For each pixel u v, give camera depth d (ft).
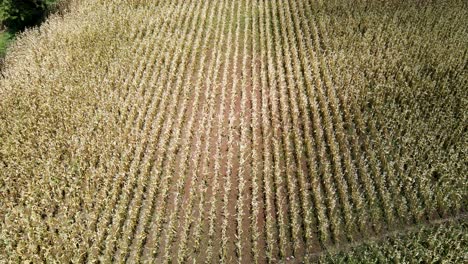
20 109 101.14
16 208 78.79
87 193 80.28
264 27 134.31
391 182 81.82
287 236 75.05
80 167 85.25
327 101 102.68
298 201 80.53
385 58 115.55
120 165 86.33
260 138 93.45
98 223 76.43
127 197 80.79
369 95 102.17
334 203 76.79
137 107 100.63
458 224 76.18
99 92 106.01
